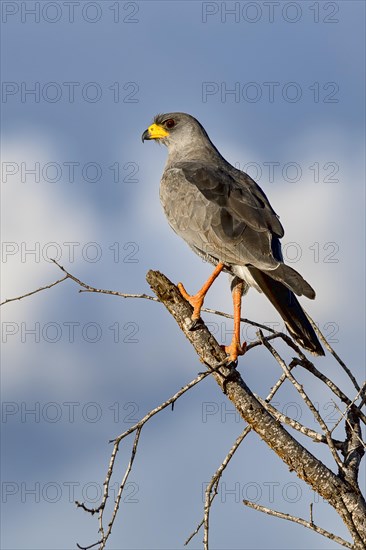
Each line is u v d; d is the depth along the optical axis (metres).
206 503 8.01
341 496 8.57
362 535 8.41
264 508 8.00
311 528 7.84
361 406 9.17
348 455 8.90
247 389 9.20
